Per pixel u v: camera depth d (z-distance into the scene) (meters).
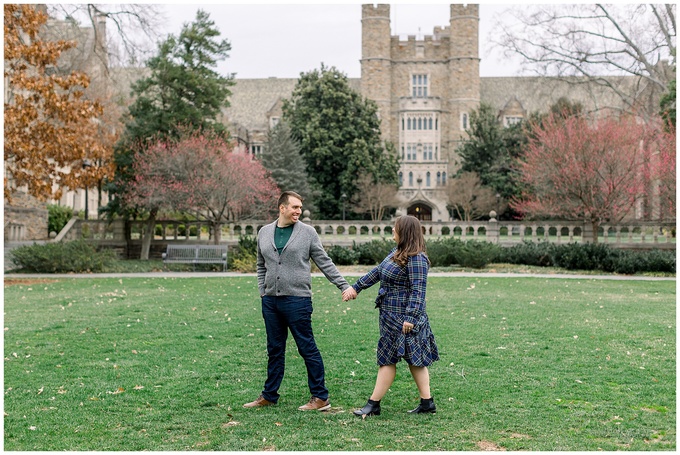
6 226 27.44
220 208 27.59
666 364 7.47
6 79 21.36
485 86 71.50
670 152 24.95
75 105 18.66
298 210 5.91
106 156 21.48
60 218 36.09
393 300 5.60
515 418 5.48
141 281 18.41
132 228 31.58
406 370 7.27
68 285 17.08
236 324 10.41
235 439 4.98
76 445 4.90
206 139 27.52
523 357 7.86
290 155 47.16
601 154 24.28
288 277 5.79
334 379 6.82
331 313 11.64
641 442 4.90
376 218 51.03
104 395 6.22
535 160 27.47
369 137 52.47
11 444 4.92
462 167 52.25
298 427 5.28
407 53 66.56
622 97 32.31
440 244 24.12
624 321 10.70
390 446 4.82
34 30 18.22
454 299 13.79
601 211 24.45
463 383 6.62
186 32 29.73
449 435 5.06
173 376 6.97
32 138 18.14
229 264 23.56
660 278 19.70
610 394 6.20
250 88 74.19
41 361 7.69
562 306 12.66
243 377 6.94
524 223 27.58
